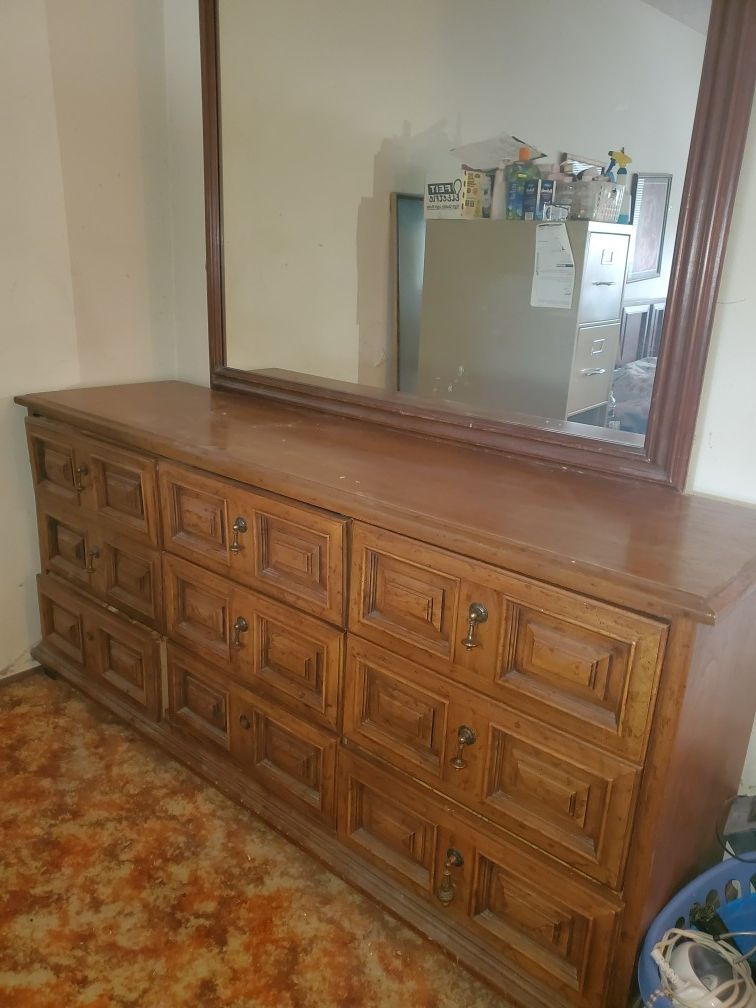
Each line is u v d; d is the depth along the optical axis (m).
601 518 1.14
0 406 1.87
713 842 1.24
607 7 1.25
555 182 1.38
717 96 1.10
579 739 1.03
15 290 1.82
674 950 1.08
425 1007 1.21
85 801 1.62
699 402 1.23
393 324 1.65
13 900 1.38
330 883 1.44
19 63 1.70
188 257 2.03
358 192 1.65
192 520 1.51
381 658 1.24
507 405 1.50
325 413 1.75
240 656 1.49
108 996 1.21
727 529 1.11
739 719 1.19
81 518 1.78
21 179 1.76
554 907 1.12
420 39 1.54
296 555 1.32
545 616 1.03
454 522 1.10
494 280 1.49
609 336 1.30
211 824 1.57
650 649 0.93
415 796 1.25
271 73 1.72
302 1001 1.22
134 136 1.92
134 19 1.85
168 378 2.15
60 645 1.96
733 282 1.17
